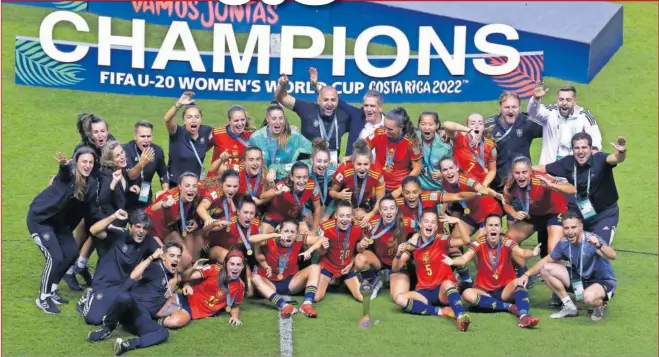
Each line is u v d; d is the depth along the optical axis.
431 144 15.61
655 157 19.22
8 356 13.07
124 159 14.45
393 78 20.00
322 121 15.87
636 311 14.55
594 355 13.34
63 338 13.55
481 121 15.42
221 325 13.91
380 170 15.11
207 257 14.68
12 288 14.78
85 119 14.71
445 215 14.73
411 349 13.38
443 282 14.26
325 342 13.53
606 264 14.13
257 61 19.98
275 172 15.20
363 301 14.55
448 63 20.08
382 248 14.71
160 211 14.44
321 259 14.63
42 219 14.19
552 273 14.12
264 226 14.91
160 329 13.46
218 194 14.52
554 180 14.73
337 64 19.84
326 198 15.16
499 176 15.76
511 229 15.10
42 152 18.59
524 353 13.34
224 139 15.63
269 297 14.36
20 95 20.00
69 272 14.93
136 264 14.01
